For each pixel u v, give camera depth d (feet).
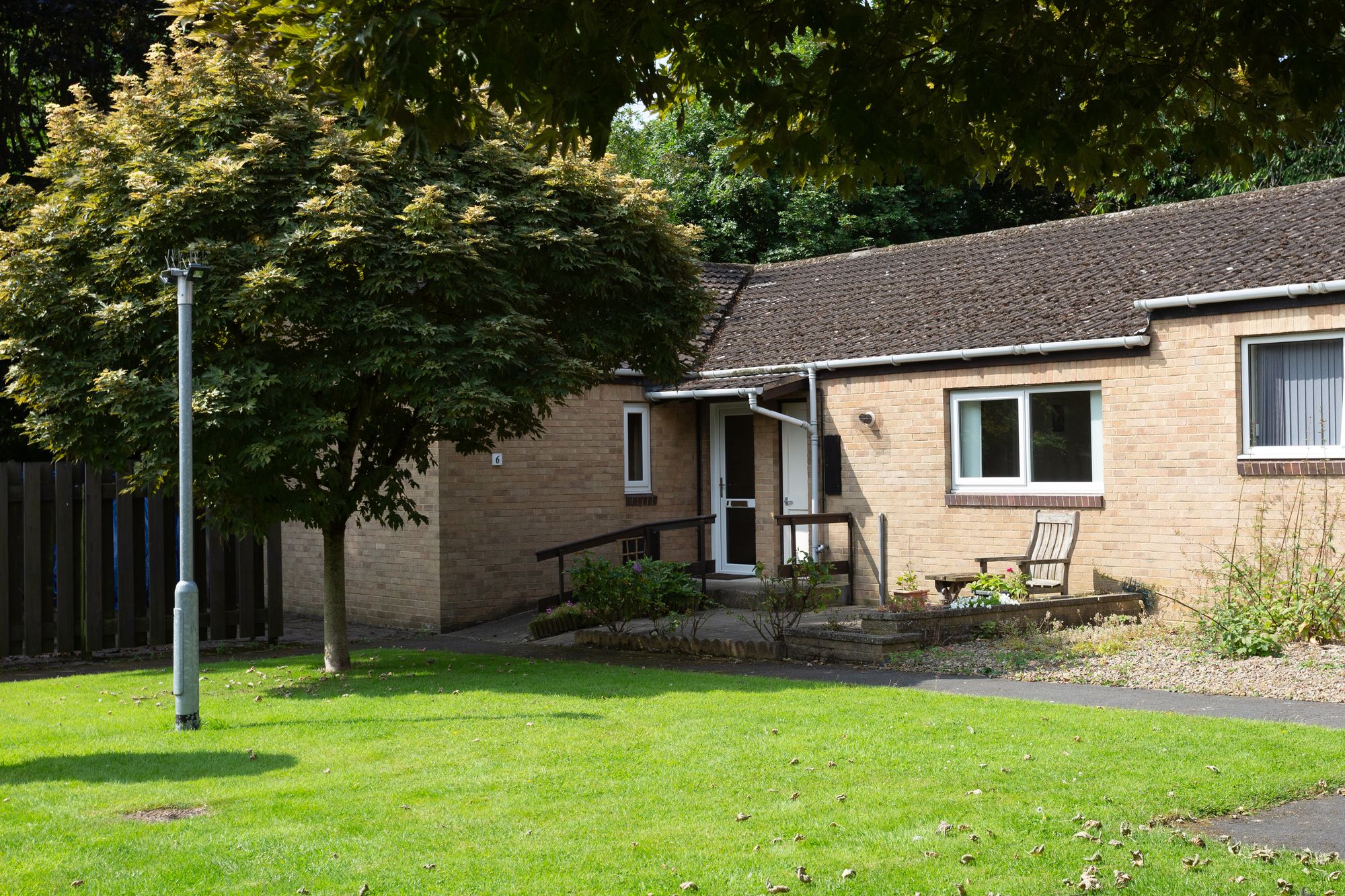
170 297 33.71
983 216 102.17
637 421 61.31
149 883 17.07
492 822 20.04
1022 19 18.39
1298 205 51.44
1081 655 37.27
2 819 20.29
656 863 17.94
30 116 73.05
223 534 38.17
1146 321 46.29
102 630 48.16
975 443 51.85
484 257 36.40
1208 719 27.76
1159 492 45.75
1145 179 21.91
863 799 21.20
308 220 34.35
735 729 27.12
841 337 57.88
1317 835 19.26
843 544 55.42
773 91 18.71
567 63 16.69
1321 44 17.38
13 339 35.65
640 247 39.88
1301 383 42.91
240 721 30.01
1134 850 18.24
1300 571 40.57
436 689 35.19
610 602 45.39
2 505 46.26
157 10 67.62
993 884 16.96
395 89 15.06
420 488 55.11
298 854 18.35
